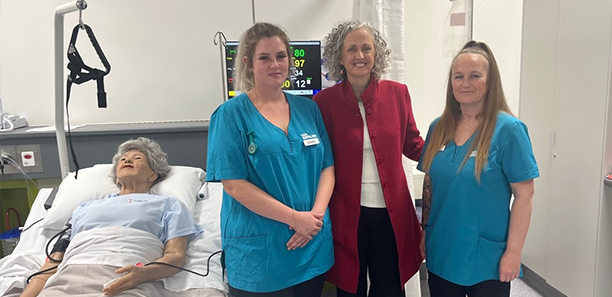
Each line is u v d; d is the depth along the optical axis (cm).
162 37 249
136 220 168
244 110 136
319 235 139
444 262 141
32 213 203
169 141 230
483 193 133
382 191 148
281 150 132
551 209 225
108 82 249
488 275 136
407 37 272
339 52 147
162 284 153
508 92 288
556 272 223
